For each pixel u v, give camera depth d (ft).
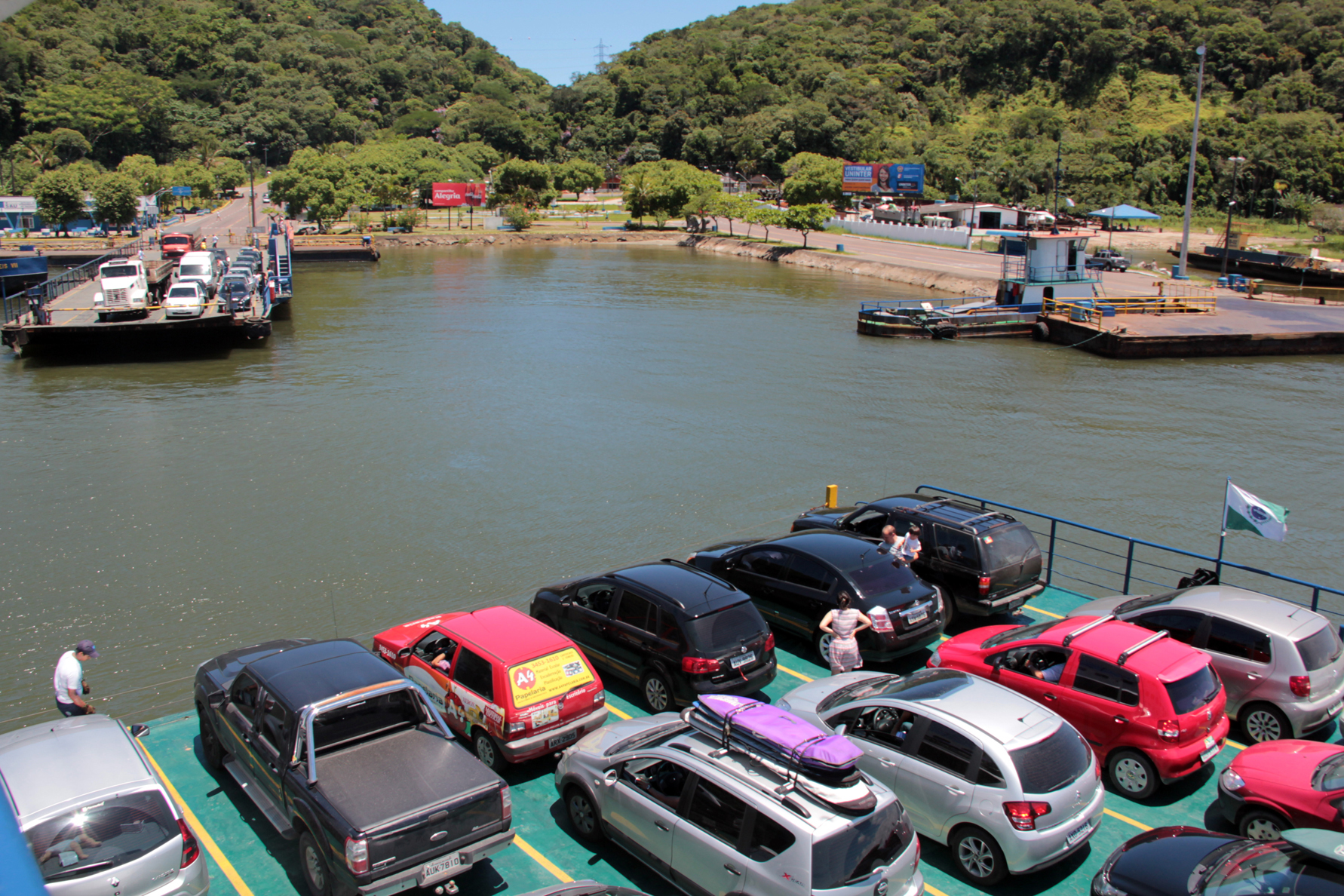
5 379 147.02
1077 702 36.88
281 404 131.13
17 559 76.95
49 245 354.95
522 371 155.33
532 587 71.51
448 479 98.27
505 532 83.35
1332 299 226.38
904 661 47.91
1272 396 142.00
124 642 63.26
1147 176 508.12
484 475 99.71
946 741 31.68
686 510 89.04
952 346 184.96
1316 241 421.59
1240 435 119.24
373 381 146.72
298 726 30.07
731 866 27.14
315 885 29.37
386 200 496.23
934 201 506.07
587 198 650.02
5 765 28.86
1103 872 27.58
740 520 86.28
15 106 626.23
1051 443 114.73
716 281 296.71
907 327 192.54
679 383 147.54
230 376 149.89
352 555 78.07
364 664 33.60
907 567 46.65
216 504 90.33
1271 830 31.42
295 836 30.35
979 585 48.08
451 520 86.33
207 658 60.90
